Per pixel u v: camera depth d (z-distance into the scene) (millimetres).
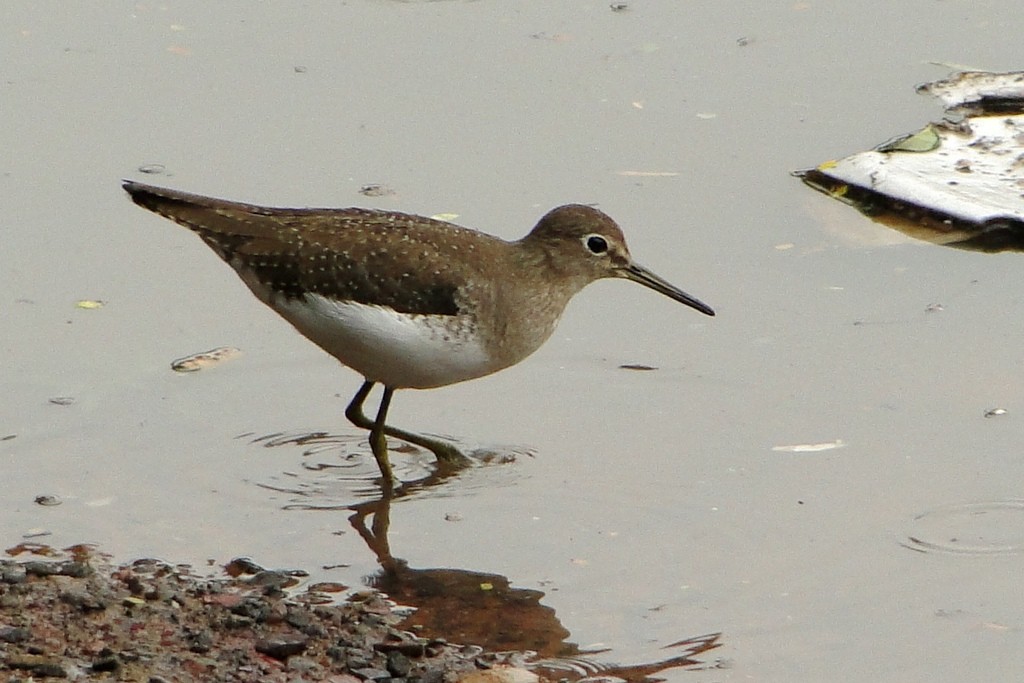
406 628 11477
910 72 19969
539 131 18875
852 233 16953
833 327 15391
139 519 12852
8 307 15711
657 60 20375
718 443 13812
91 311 15719
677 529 12680
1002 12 21422
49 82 19641
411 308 13234
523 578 12133
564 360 15195
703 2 21766
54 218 17141
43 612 11383
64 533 12594
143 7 21594
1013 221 16562
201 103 19328
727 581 11992
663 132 18875
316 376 15078
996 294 15812
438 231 13617
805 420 14031
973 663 10906
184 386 14742
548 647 11250
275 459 13836
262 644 11062
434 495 13336
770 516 12766
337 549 12547
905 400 14211
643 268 14500
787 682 10742
